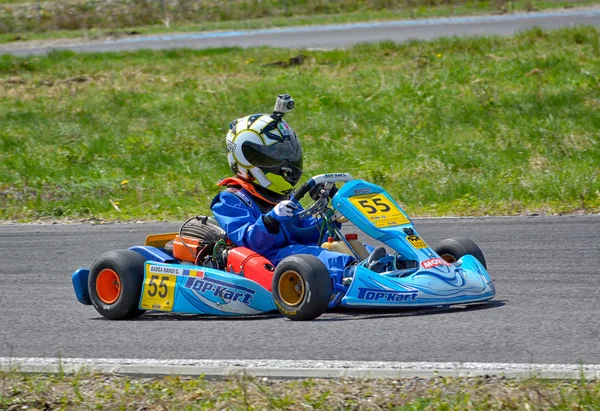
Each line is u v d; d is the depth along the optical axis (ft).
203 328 67.05
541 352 55.93
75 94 228.84
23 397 52.70
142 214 125.39
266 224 70.49
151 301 72.54
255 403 49.37
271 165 73.31
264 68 242.99
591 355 54.95
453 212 115.34
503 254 91.20
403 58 236.84
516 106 174.09
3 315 75.87
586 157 136.46
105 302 73.61
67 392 53.62
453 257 73.36
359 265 67.31
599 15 305.53
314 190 73.05
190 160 153.28
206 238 75.56
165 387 53.26
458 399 47.44
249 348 60.08
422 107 180.65
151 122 187.62
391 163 144.25
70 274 93.56
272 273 69.05
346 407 48.24
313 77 222.28
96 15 412.77
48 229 119.34
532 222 106.01
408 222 70.18
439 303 65.00
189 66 253.65
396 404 48.21
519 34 254.88
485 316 65.62
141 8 414.41
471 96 186.39
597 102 172.55
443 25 313.32
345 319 66.44
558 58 214.48
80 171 151.33
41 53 315.17
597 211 109.91
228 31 350.02
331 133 166.61
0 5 453.58
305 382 51.88
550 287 76.13
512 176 128.98
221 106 196.03
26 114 204.44
